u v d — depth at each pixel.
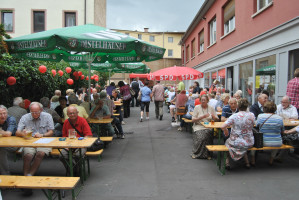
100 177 4.62
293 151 6.08
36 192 4.02
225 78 13.64
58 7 19.98
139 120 12.04
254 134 4.79
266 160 5.56
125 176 4.66
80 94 11.76
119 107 9.90
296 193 3.86
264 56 9.02
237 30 11.69
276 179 4.44
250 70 10.39
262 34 8.96
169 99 15.28
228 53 13.00
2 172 4.34
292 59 7.44
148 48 5.79
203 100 6.00
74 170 4.53
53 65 9.84
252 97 10.09
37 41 4.95
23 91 8.05
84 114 5.96
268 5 8.50
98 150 5.21
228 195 3.81
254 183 4.27
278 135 4.92
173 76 10.52
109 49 5.10
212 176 4.62
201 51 19.73
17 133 4.47
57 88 10.80
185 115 8.94
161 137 8.12
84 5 20.14
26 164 4.21
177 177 4.59
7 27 19.84
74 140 4.23
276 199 3.67
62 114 6.83
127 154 6.15
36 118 4.72
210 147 4.87
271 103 4.96
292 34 7.20
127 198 3.74
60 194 3.78
